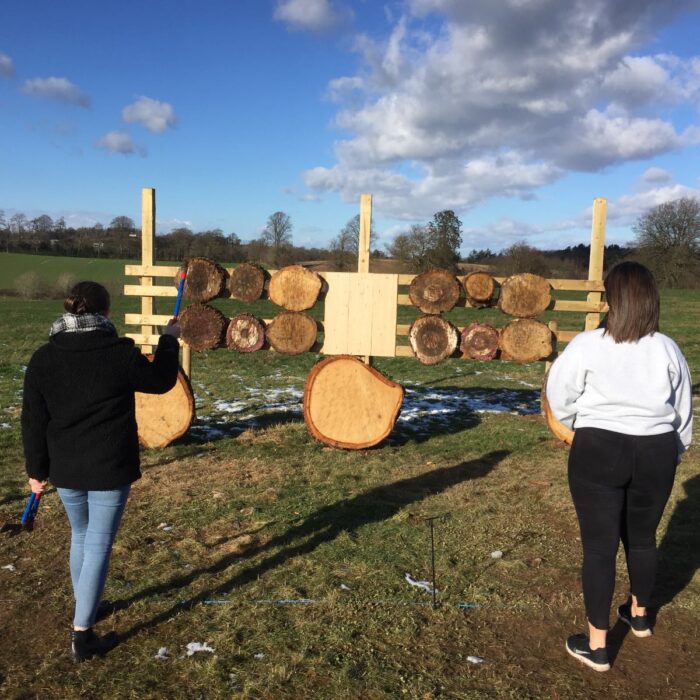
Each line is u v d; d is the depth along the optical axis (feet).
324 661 9.28
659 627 10.41
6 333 51.39
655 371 8.57
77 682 8.82
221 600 11.11
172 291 22.95
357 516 15.17
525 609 10.95
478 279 22.63
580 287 22.89
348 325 22.61
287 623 10.34
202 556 12.94
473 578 12.09
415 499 16.49
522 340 22.56
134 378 9.25
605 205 22.77
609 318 8.85
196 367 39.68
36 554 12.98
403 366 42.45
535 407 29.99
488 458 20.53
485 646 9.82
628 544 9.82
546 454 21.02
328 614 10.63
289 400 29.66
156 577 11.97
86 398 8.98
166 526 14.52
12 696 8.49
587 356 8.84
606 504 8.90
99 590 9.27
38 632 10.14
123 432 9.29
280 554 13.01
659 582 11.96
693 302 98.27
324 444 21.83
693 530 14.38
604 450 8.72
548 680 8.95
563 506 15.96
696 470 18.83
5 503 15.80
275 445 21.74
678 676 9.08
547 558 13.03
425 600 11.17
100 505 9.26
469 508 15.81
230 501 16.10
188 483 17.56
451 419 26.68
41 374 9.01
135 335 23.08
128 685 8.75
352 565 12.51
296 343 22.38
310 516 15.15
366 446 21.09
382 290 22.48
